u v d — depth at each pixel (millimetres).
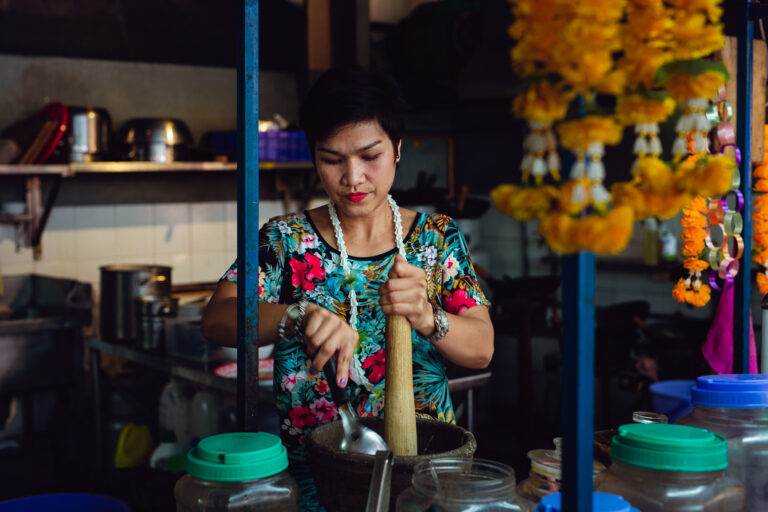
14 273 3863
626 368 3793
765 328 1395
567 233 683
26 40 3773
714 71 742
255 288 1137
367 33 4586
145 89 4145
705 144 822
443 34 4461
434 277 1408
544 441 4172
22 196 3875
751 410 1037
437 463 871
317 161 1281
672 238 4289
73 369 3408
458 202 4625
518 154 4801
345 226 1398
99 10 3898
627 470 888
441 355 1395
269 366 2592
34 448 3684
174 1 4098
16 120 3799
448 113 5152
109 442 3406
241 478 884
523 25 713
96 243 4070
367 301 1374
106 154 3773
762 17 1245
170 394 3031
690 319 3625
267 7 4418
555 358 4234
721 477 882
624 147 2393
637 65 751
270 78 4508
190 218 4340
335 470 887
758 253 1425
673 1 779
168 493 2242
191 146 4004
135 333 3273
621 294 4605
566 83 708
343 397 1050
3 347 3234
